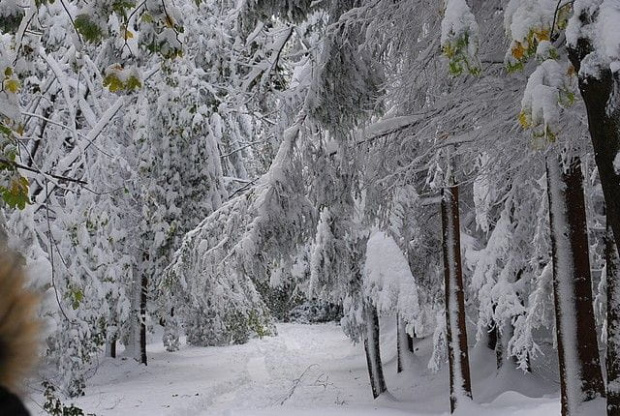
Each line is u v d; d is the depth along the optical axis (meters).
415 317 13.80
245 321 27.72
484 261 14.09
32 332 1.12
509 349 13.83
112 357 23.62
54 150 13.71
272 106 12.58
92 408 13.84
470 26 4.12
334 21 7.49
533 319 12.45
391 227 13.15
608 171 3.69
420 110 7.66
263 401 14.98
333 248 14.09
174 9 4.13
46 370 1.22
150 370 22.12
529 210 12.59
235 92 13.28
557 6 3.71
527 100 3.89
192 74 15.62
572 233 6.73
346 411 13.09
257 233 9.66
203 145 20.17
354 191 9.84
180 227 19.92
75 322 13.66
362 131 8.28
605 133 3.62
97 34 3.88
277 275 16.48
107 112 13.59
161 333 35.94
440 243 14.91
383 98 7.27
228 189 22.03
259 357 25.00
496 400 11.24
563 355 6.68
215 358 25.03
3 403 1.07
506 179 9.02
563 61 5.01
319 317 39.44
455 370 11.06
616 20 3.50
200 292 13.43
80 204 13.76
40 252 8.55
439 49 6.31
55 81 13.28
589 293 6.72
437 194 13.10
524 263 13.57
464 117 7.18
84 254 14.38
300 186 9.47
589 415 6.38
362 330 15.68
